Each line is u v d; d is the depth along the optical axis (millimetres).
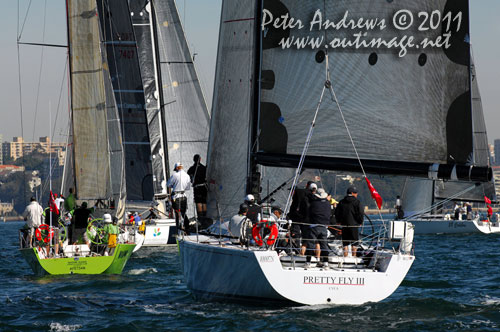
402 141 47219
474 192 142375
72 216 72250
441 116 47000
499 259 83688
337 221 45094
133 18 120125
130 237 91000
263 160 47781
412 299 46719
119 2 118250
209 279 46906
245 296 43656
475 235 135125
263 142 47969
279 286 41125
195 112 122000
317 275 41469
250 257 41625
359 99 47500
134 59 119250
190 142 121875
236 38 50906
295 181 47062
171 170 121000
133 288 58719
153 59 120250
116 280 64062
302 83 47750
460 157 46562
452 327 39500
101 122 87500
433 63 47094
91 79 86875
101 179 87688
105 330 40500
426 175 45719
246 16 50656
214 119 51438
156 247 104000
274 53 48000
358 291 41875
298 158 47250
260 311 43094
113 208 87625
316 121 47656
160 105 120562
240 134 50656
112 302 50719
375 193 44438
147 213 117188
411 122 47219
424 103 47156
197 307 46812
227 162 50969
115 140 101625
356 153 47469
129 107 119562
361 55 47500
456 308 44656
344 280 41656
